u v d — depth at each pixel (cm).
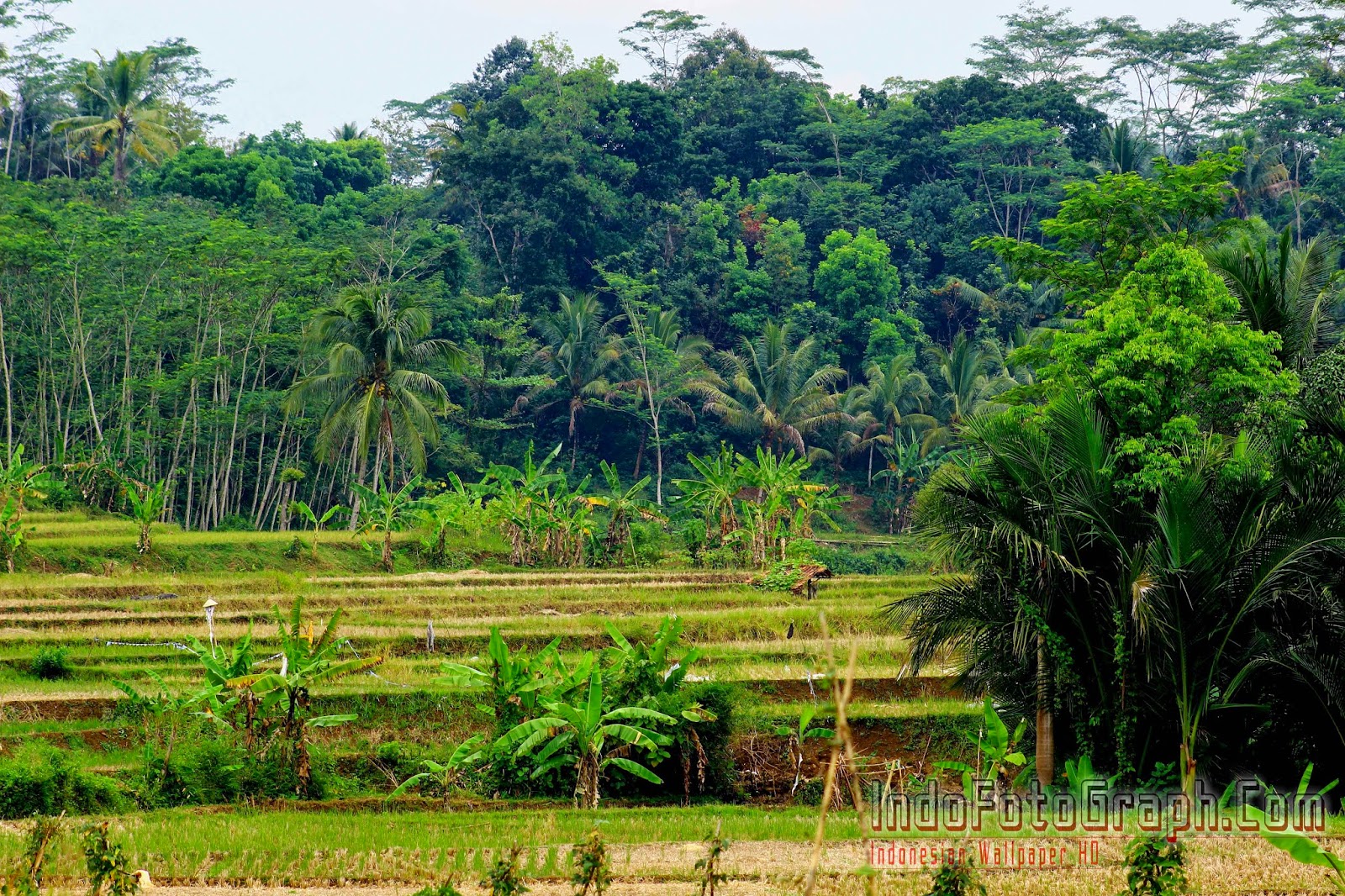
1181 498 2862
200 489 8981
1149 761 3008
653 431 11356
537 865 2162
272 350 8831
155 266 8006
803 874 2091
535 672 3112
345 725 3472
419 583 5584
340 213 11044
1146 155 12319
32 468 6159
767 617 4638
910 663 3238
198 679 3728
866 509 11131
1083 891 2003
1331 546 2809
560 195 11988
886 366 11619
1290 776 3008
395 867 2127
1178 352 3372
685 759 3036
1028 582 3039
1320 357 3569
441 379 10506
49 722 3369
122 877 1802
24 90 12319
